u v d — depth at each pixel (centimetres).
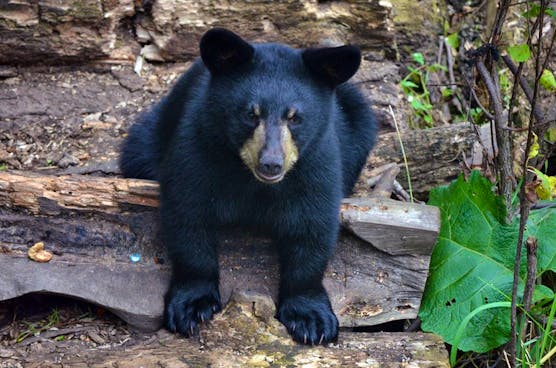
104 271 909
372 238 929
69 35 1255
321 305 897
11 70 1270
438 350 859
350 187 1077
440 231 971
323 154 881
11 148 1180
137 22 1314
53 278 890
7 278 884
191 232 892
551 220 964
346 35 1357
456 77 1438
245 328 866
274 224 909
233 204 896
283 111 820
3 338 883
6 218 922
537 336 934
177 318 877
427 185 1166
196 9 1289
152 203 933
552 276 1034
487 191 962
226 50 839
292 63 851
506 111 1216
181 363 822
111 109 1247
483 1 1496
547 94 1180
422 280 933
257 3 1293
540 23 853
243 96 827
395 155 1156
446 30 1476
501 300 923
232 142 840
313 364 831
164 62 1329
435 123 1359
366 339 880
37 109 1226
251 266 945
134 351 847
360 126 1086
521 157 1162
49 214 928
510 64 952
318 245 902
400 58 1413
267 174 803
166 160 910
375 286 936
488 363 958
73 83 1274
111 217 936
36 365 825
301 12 1310
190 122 887
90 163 1159
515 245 948
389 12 1344
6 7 1208
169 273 923
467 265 949
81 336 885
